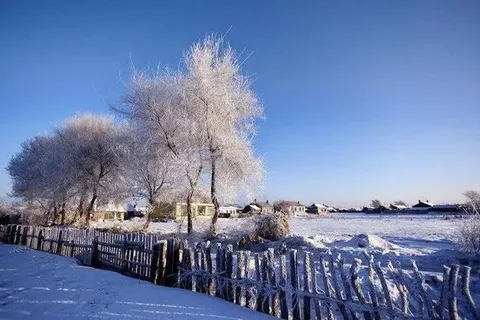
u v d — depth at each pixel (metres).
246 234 14.92
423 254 10.62
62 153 26.81
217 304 5.95
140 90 19.89
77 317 5.11
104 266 10.87
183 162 18.05
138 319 5.04
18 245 18.47
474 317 3.75
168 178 21.33
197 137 18.36
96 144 26.95
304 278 5.20
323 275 5.01
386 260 9.83
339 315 5.24
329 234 21.44
